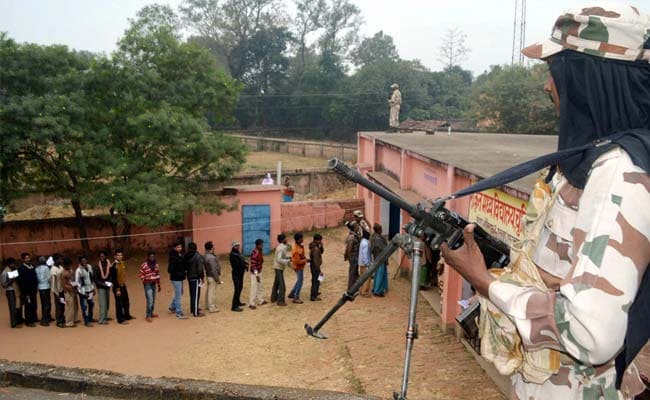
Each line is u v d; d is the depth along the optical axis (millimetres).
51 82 14320
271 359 10180
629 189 1220
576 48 1440
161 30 15930
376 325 11461
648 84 1409
